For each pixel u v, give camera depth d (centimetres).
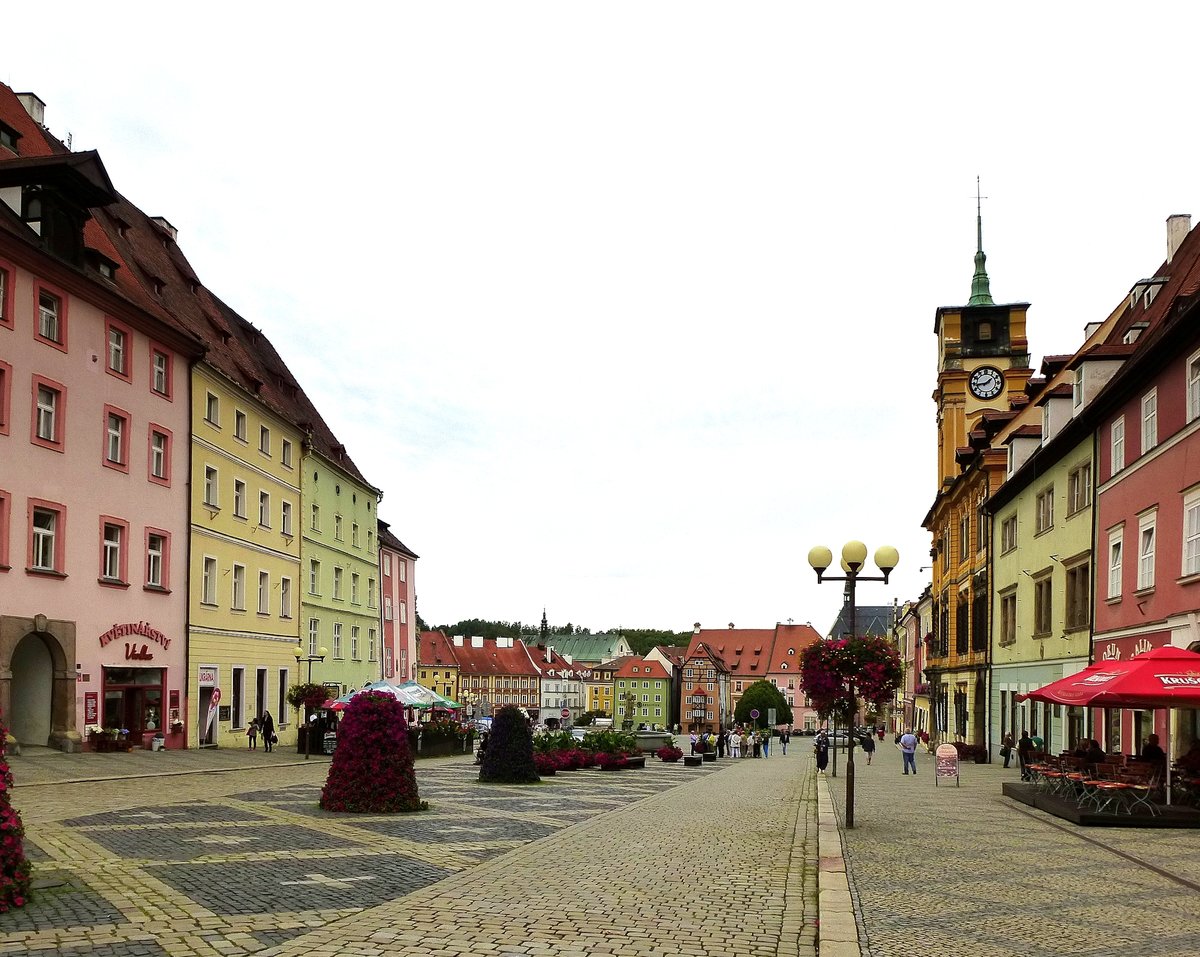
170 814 1745
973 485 5397
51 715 3125
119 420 3481
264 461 4750
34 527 3030
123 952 812
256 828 1580
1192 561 2425
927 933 931
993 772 3925
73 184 3181
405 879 1165
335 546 5825
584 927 929
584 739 3981
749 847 1498
